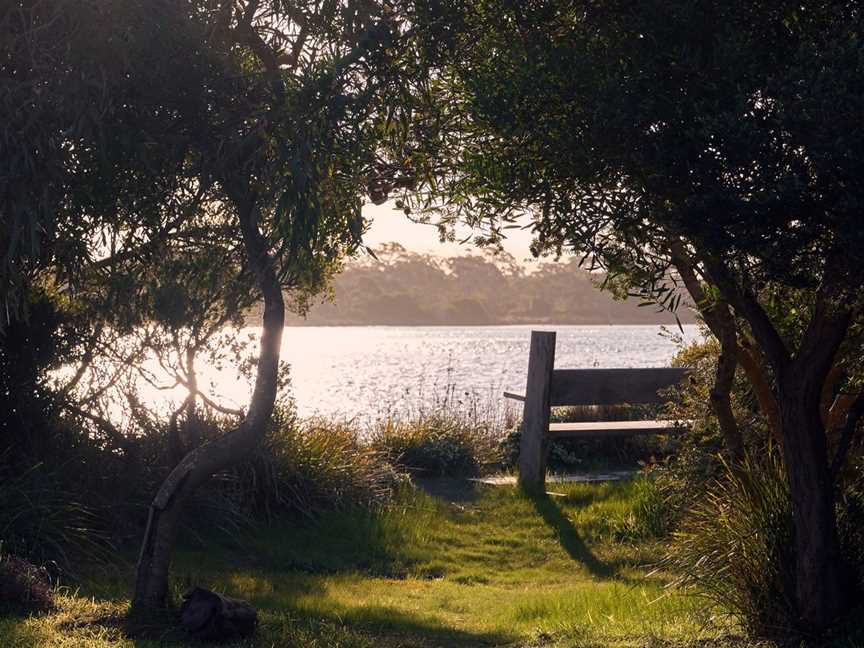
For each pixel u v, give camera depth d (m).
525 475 12.42
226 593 7.43
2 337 8.42
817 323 5.54
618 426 13.09
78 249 6.13
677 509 9.77
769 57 4.51
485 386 37.97
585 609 7.16
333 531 10.19
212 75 5.67
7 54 5.48
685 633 5.90
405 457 13.73
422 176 6.02
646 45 4.58
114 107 5.56
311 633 6.04
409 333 191.00
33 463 8.27
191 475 6.02
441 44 5.27
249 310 9.08
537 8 4.98
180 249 7.59
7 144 5.20
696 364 9.97
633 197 4.75
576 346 93.56
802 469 5.67
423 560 9.69
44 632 5.43
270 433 10.82
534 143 4.83
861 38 4.20
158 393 18.67
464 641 6.46
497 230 5.80
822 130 3.78
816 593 5.62
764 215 4.04
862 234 3.86
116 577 7.46
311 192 5.27
